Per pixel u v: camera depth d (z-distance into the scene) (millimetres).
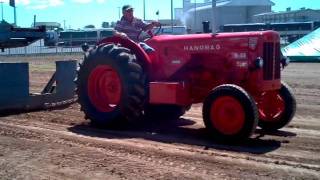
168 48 8203
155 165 5891
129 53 8180
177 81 8117
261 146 6938
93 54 8398
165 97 7898
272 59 7398
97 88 8531
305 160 6176
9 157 6328
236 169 5734
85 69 8570
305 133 7891
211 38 7707
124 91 7949
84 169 5754
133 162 6031
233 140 6938
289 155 6422
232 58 7449
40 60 32719
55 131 8062
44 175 5562
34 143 7117
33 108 10266
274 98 7871
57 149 6734
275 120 7895
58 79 10781
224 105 6980
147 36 8828
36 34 19141
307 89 14438
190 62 7949
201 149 6734
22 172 5680
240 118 6824
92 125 8617
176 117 9062
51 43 54625
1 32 18359
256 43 7199
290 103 7758
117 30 8992
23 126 8492
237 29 52062
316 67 23688
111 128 8367
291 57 28203
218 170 5688
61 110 10289
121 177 5426
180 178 5367
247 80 7309
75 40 59125
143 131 8094
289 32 52031
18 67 9977
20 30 18656
